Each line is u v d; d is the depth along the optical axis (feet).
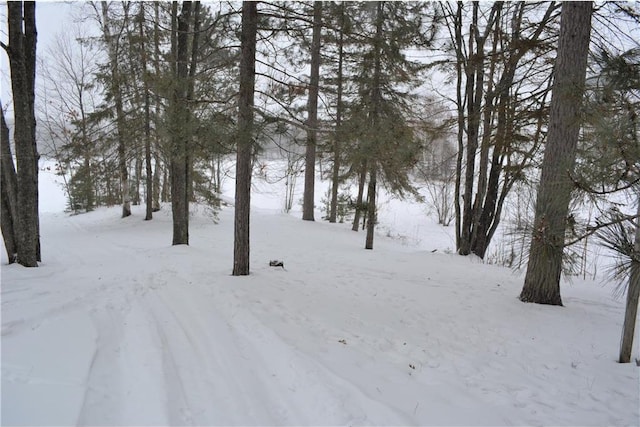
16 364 9.84
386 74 34.60
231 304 17.07
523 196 28.27
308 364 11.50
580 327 17.33
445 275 28.35
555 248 12.17
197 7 31.04
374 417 9.09
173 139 21.84
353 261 32.91
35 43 22.68
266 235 46.65
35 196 22.79
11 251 22.18
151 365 10.96
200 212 60.29
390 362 12.86
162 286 19.97
